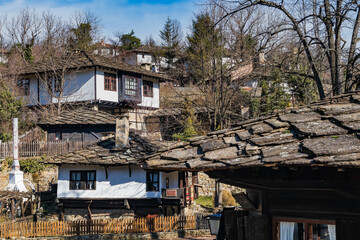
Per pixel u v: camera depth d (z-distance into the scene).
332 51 15.80
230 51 26.67
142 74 40.47
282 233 5.05
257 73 23.98
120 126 25.42
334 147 3.75
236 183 5.18
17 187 26.67
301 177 4.49
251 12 24.94
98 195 24.80
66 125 32.50
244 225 5.77
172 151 5.02
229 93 27.78
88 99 36.88
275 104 29.19
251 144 4.44
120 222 22.53
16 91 39.00
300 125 4.49
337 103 5.12
